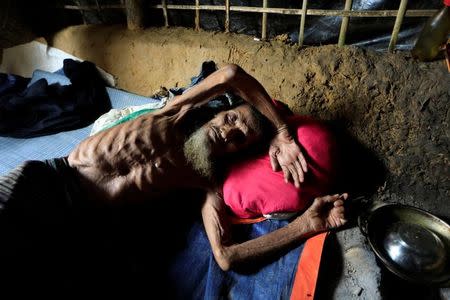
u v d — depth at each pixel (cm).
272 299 119
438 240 130
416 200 168
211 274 129
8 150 208
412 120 160
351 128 174
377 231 138
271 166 145
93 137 141
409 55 163
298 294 116
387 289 121
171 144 144
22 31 287
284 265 126
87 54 269
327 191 148
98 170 137
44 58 298
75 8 263
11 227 111
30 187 123
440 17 142
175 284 133
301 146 141
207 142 143
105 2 251
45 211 125
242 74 129
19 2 276
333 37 183
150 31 241
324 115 180
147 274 136
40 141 215
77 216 139
